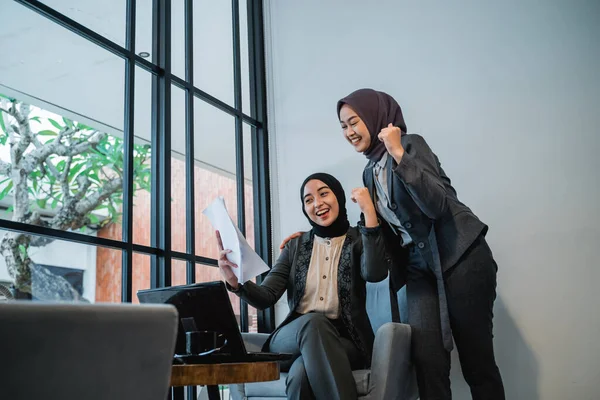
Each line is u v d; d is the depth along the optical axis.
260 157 3.73
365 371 2.12
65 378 0.72
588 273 2.74
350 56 3.57
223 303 1.56
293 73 3.76
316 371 2.00
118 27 2.86
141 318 0.79
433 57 3.30
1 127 2.68
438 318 2.16
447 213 2.13
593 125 2.85
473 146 3.10
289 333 2.20
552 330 2.76
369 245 2.28
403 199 2.20
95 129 2.84
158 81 3.02
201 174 3.27
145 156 2.92
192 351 1.52
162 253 2.82
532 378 2.76
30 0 2.51
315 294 2.50
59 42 2.71
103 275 2.63
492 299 2.15
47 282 2.60
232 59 3.71
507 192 2.97
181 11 3.31
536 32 3.06
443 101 3.22
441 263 2.14
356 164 3.44
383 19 3.50
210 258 3.21
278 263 2.67
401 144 2.22
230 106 3.58
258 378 1.43
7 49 2.66
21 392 0.69
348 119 2.38
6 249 2.63
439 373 2.12
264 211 3.64
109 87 2.81
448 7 3.32
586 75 2.91
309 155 3.60
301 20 3.79
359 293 2.45
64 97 2.79
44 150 2.80
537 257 2.85
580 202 2.81
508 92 3.07
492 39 3.16
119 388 0.77
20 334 0.69
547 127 2.95
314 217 2.63
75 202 2.83
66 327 0.72
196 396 2.98
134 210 2.80
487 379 2.12
